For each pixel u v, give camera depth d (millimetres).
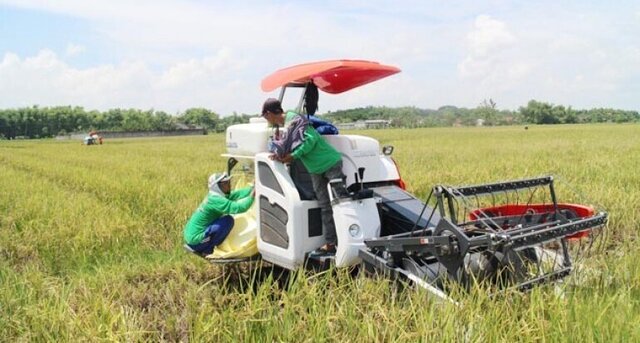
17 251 8461
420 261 5469
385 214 6090
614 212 8727
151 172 18359
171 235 9070
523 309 4398
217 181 6516
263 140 6477
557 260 5559
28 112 136250
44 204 11516
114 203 11852
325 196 5961
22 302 5543
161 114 142375
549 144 30359
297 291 4914
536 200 9695
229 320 4469
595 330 3941
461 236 4715
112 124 144500
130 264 7531
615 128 63188
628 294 4562
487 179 13469
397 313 4367
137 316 5312
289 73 6074
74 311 5113
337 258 5645
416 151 26125
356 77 6285
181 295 6012
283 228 6016
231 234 6645
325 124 6531
